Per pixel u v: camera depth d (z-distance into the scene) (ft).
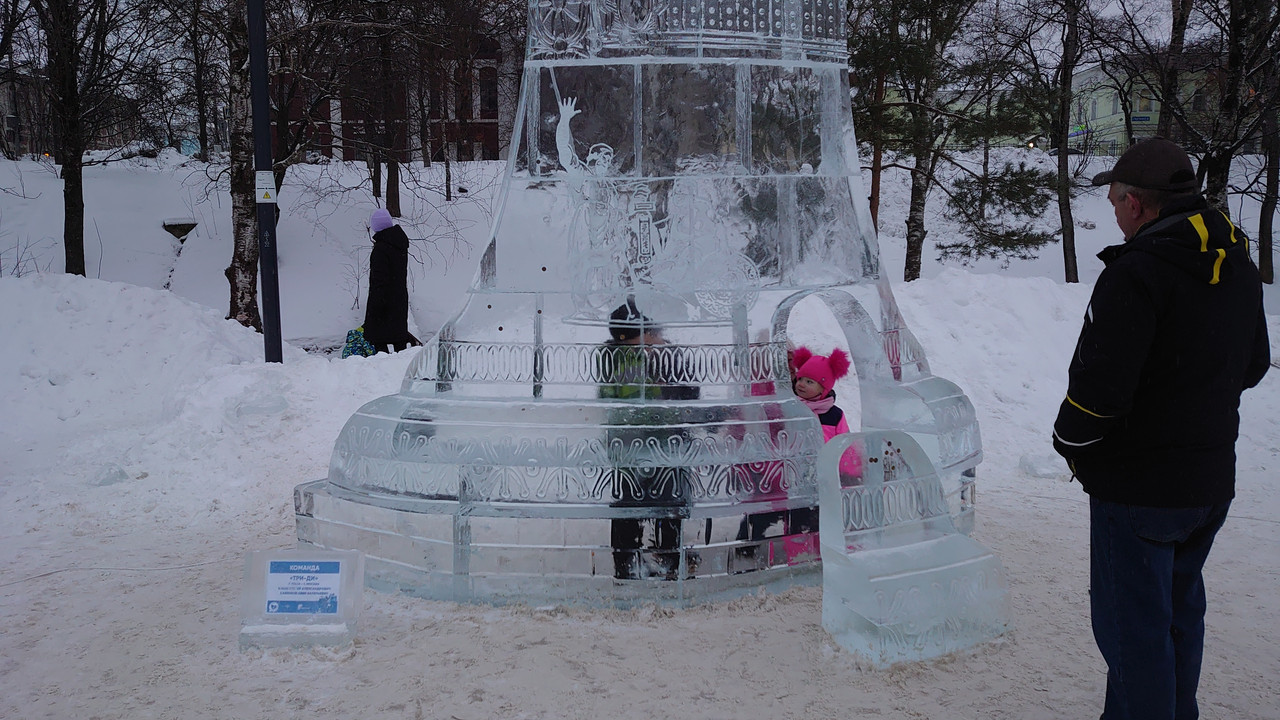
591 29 13.14
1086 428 8.13
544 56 13.34
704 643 11.37
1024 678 10.45
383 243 33.73
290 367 24.40
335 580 11.43
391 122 58.54
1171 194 8.41
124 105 61.36
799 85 13.66
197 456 19.99
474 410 12.87
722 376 13.00
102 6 54.80
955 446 13.70
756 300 13.28
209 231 65.77
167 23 53.67
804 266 13.69
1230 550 14.94
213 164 77.87
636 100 13.06
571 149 13.20
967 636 11.21
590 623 11.96
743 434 12.59
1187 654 8.74
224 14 43.60
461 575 12.62
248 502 17.97
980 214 59.52
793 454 12.80
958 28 56.03
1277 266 86.38
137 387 27.04
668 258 13.05
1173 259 7.88
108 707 9.85
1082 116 104.68
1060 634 11.64
